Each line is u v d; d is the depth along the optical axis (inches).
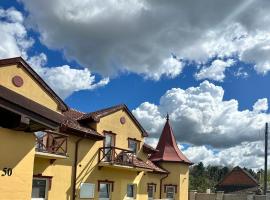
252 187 2920.8
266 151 1803.6
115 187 974.4
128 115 1043.3
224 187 3009.4
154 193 1209.4
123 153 968.9
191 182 3102.9
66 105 808.3
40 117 408.8
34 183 757.9
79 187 856.9
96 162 912.9
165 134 1398.9
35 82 749.3
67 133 828.6
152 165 1181.1
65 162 826.8
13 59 705.0
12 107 372.2
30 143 488.4
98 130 923.4
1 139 451.8
